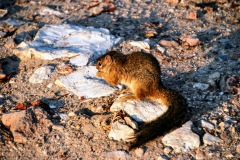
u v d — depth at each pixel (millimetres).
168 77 11352
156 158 8789
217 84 10883
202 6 15203
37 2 16094
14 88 11375
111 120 9703
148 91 9758
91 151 9141
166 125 9172
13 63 12430
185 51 12555
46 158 9188
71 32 13406
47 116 10070
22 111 10062
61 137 9594
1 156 9383
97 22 14414
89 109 10367
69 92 10922
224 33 13414
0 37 13766
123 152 8945
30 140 9641
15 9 15742
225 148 8859
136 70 9836
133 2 15570
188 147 8922
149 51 12523
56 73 11625
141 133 8977
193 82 11047
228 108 9945
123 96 10125
